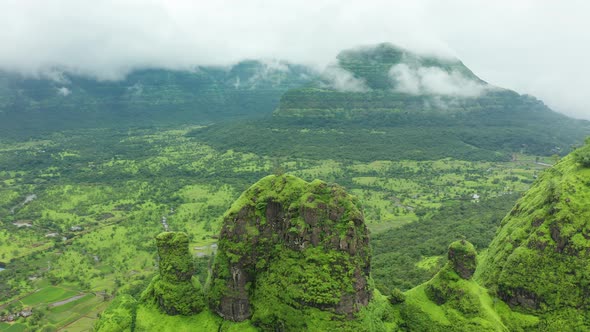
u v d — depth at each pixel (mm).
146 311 86375
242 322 80688
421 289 85938
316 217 76312
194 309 84188
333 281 72875
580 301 79812
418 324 80125
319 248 75438
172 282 84812
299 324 72375
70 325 128000
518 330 80812
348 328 71188
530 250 87250
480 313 77625
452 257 83125
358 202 81312
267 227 81812
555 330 79125
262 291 78750
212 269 86625
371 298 79875
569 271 82000
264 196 82812
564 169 107500
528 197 114375
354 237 75938
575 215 85938
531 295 83188
